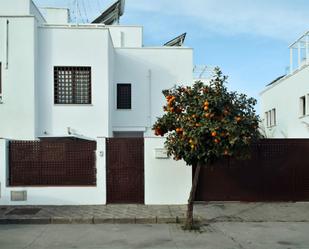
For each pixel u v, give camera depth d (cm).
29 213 1100
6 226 1002
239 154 964
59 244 821
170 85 2094
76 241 845
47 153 1227
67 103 1761
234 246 802
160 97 2089
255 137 988
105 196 1223
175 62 2105
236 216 1081
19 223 1034
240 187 1251
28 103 1664
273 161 1258
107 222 1037
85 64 1778
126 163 1231
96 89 1777
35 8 1989
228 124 909
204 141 920
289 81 2253
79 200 1217
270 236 883
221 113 933
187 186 1234
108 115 1778
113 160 1231
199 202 1240
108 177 1229
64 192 1217
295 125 2153
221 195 1248
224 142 910
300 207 1188
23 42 1675
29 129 1656
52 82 1759
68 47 1778
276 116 2503
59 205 1210
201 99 939
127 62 2088
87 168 1232
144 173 1231
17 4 1866
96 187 1221
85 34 1786
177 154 960
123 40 2555
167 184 1232
